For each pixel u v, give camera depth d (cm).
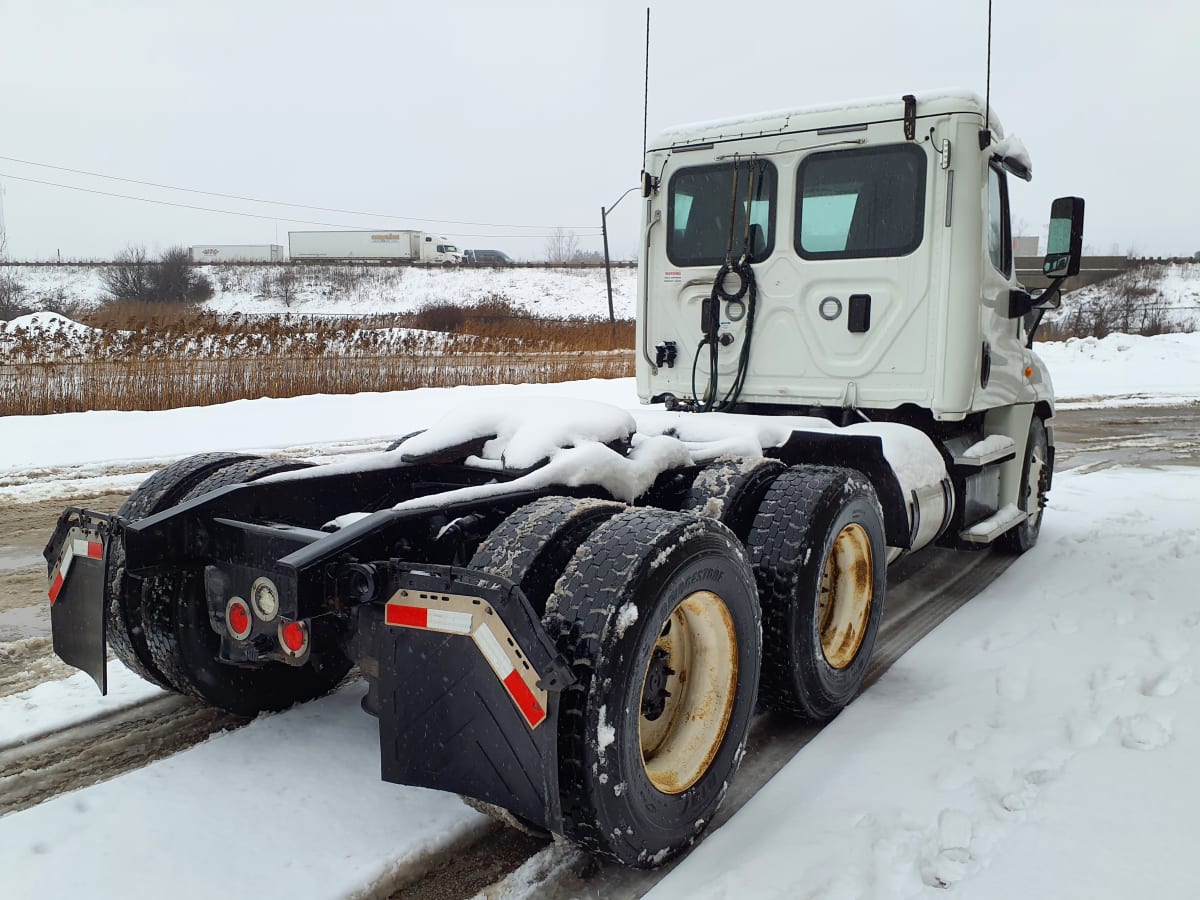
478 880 253
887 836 261
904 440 431
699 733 273
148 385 1298
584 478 310
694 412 517
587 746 221
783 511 335
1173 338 2392
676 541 247
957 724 338
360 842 265
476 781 229
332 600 249
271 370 1455
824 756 318
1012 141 479
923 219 455
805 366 490
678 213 525
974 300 454
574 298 5319
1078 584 523
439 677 230
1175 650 400
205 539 298
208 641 323
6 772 305
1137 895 231
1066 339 2644
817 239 483
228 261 5856
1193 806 271
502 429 343
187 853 257
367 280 5438
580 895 245
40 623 458
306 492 325
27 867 250
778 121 489
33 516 687
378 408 1292
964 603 504
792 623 322
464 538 284
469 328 2362
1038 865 245
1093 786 285
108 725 341
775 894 236
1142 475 891
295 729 338
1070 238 470
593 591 233
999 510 555
